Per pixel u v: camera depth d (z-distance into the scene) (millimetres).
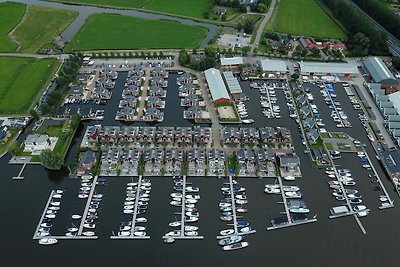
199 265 132125
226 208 150000
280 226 144625
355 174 166375
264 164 167500
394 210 152625
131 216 146500
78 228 141875
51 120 188750
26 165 166875
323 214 149875
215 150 170875
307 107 199125
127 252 135375
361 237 142625
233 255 135500
